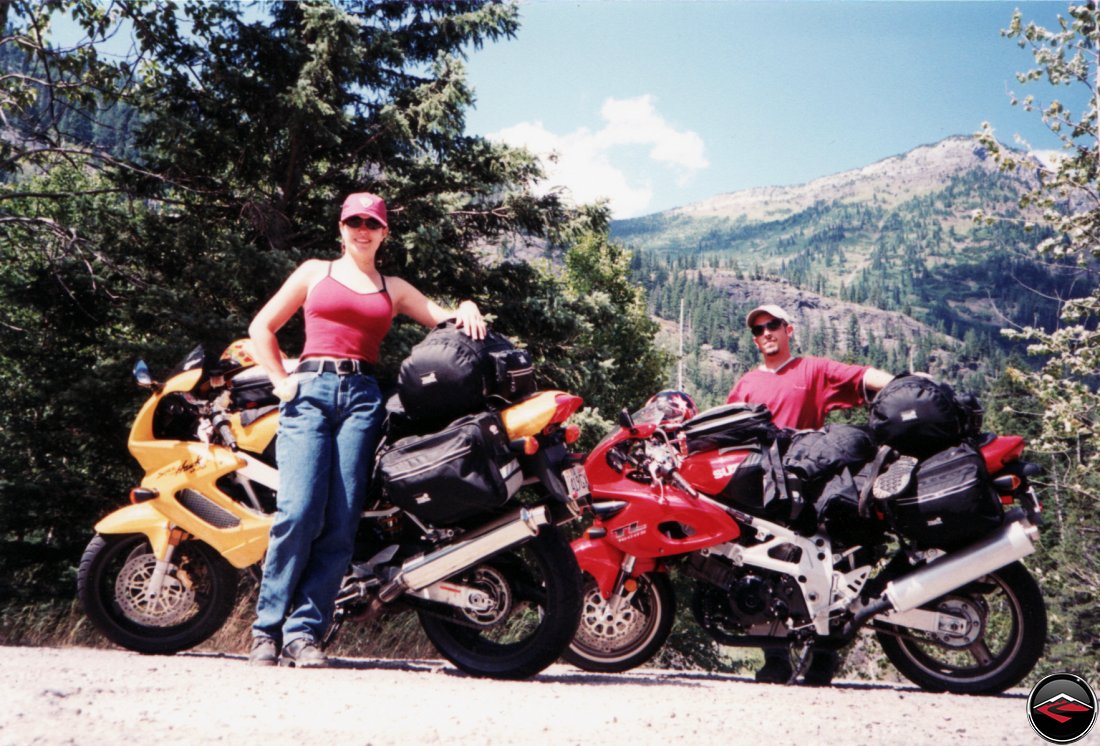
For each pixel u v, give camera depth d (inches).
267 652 147.9
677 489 174.6
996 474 159.2
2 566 414.0
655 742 91.2
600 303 573.9
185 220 481.4
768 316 204.5
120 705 100.0
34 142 476.7
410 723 95.4
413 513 145.3
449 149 525.0
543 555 149.3
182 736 87.0
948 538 155.6
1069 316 594.9
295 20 496.1
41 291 454.3
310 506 149.2
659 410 184.1
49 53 461.1
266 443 165.9
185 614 169.2
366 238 159.9
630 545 173.9
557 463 149.6
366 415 154.4
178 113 472.7
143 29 460.1
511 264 555.8
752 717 106.8
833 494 165.0
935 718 111.3
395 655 231.9
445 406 146.6
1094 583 774.5
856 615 163.0
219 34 468.8
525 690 128.6
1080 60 586.2
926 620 160.1
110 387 416.5
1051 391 605.6
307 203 523.5
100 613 166.1
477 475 141.6
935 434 158.9
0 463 431.2
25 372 459.2
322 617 149.9
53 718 91.5
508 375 147.6
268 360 154.6
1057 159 597.6
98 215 481.1
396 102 514.6
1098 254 596.1
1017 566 159.9
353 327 156.9
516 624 206.7
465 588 150.3
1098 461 620.1
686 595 758.5
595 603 177.3
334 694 113.7
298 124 459.5
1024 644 157.8
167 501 164.6
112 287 466.6
